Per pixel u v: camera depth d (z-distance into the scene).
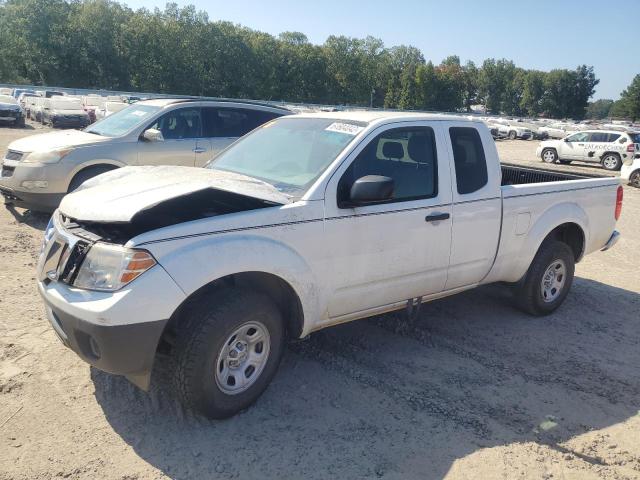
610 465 3.27
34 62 81.69
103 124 9.14
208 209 3.78
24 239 7.19
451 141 4.52
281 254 3.47
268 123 4.92
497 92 141.00
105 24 83.94
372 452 3.25
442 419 3.63
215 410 3.37
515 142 46.31
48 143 8.13
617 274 7.44
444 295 4.73
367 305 4.13
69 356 4.13
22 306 4.99
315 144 4.15
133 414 3.47
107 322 2.95
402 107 120.25
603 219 5.86
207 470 3.02
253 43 98.94
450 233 4.42
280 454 3.19
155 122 8.60
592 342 5.03
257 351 3.56
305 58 103.94
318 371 4.15
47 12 80.94
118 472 2.96
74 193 3.71
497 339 4.95
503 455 3.29
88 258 3.16
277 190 3.74
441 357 4.51
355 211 3.83
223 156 4.64
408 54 126.94
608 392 4.12
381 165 4.06
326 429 3.44
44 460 3.01
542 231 5.16
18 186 7.83
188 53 90.81
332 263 3.77
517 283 5.38
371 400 3.80
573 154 25.19
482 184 4.67
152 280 3.03
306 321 3.73
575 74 138.62
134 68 87.75
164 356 3.53
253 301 3.39
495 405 3.84
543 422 3.68
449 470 3.13
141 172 3.96
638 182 18.66
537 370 4.40
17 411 3.42
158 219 3.60
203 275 3.16
